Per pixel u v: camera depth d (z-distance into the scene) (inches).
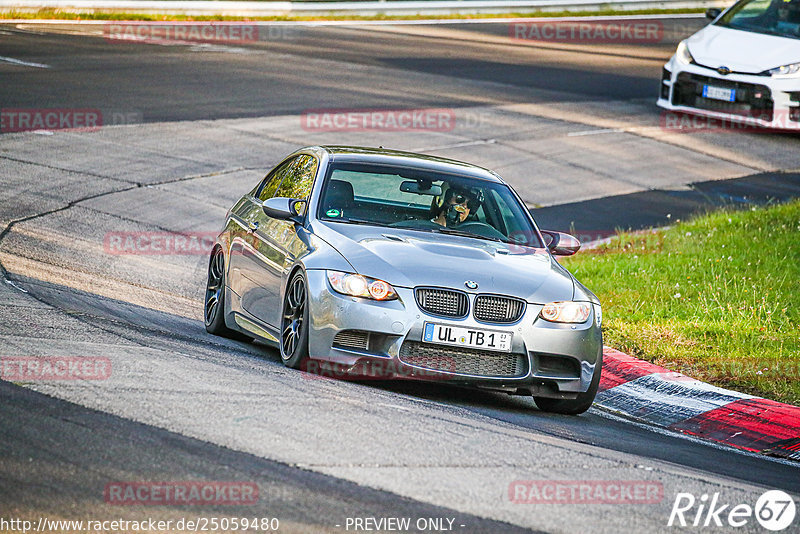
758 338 1382.9
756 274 1667.1
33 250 1573.6
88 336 1056.2
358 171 1194.0
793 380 1239.5
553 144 2746.1
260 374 978.7
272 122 2704.2
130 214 1935.3
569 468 796.6
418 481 709.9
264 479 679.7
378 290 1003.9
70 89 2819.9
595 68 3811.5
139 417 780.0
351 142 2561.5
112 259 1626.5
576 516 683.4
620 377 1244.5
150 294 1448.1
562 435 941.8
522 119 2970.0
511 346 1014.4
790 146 2859.3
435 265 1032.8
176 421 779.4
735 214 2114.9
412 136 2679.6
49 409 775.7
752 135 2942.9
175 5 4370.1
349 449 759.7
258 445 745.0
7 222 1732.3
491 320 1015.0
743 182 2524.6
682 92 2898.6
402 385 1082.7
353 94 3095.5
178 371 940.0
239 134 2568.9
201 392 869.8
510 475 753.0
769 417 1096.2
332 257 1043.9
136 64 3255.4
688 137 2891.2
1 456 671.8
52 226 1764.3
